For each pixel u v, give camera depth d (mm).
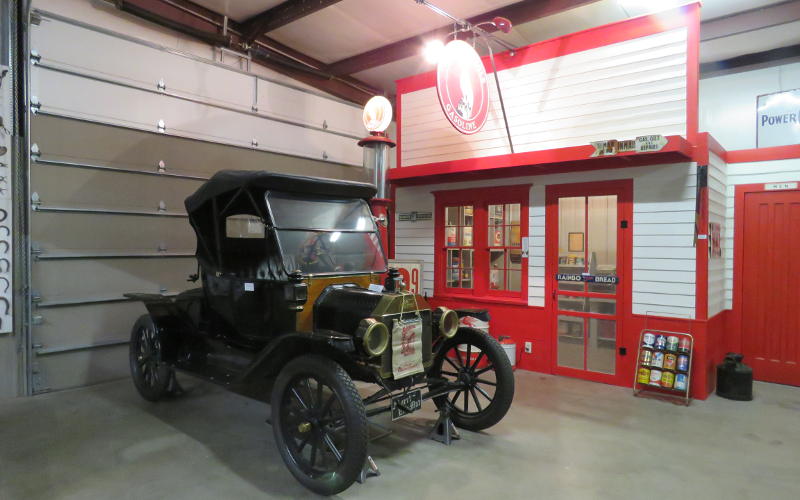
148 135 5457
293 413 3162
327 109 7484
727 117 6930
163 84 5547
